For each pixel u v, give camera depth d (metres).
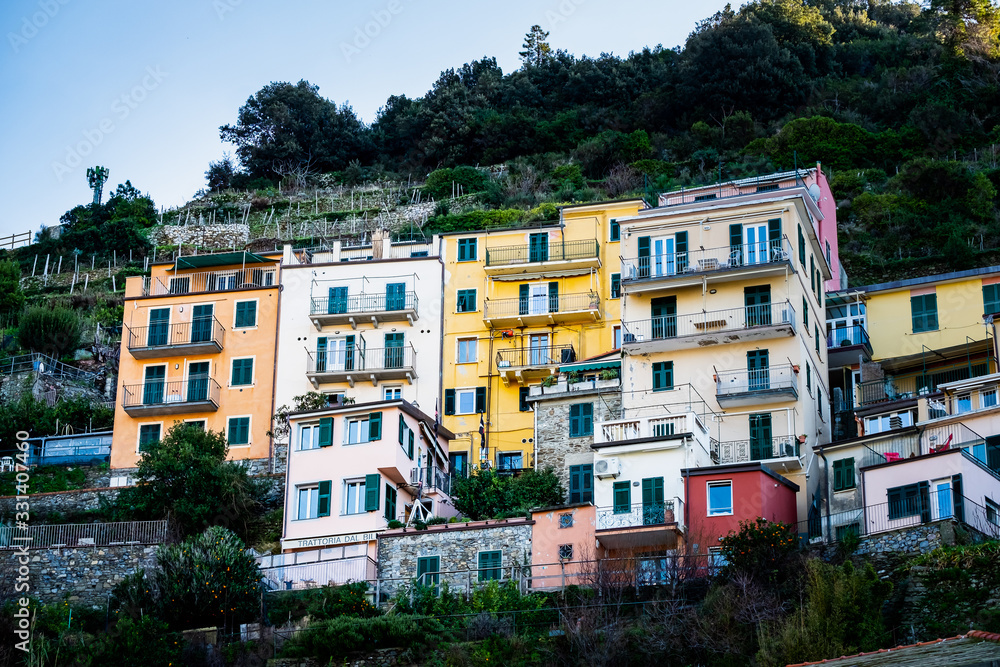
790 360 55.59
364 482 53.69
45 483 63.47
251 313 69.00
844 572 38.00
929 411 50.91
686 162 104.75
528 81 127.31
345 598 46.16
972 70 110.19
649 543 47.62
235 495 56.19
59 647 43.44
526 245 70.00
